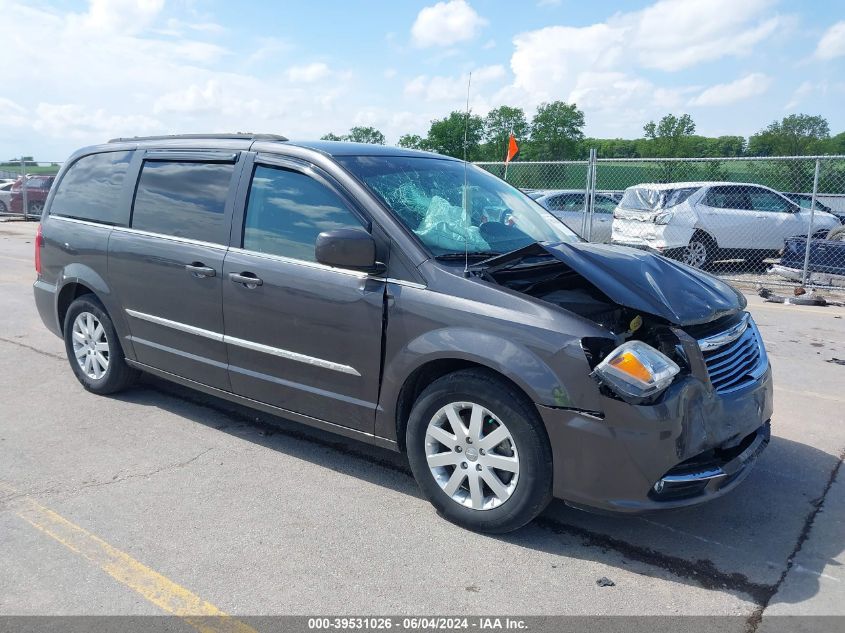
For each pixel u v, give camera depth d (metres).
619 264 3.53
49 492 3.89
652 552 3.35
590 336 3.12
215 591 3.00
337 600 2.95
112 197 5.11
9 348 6.91
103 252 5.03
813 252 10.84
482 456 3.41
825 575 3.16
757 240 12.84
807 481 4.10
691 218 12.62
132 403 5.33
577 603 2.94
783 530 3.55
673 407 3.06
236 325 4.25
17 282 10.84
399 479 4.12
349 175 3.89
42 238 5.62
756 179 12.98
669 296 3.37
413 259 3.58
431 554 3.31
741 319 3.69
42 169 24.61
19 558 3.24
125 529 3.50
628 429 3.04
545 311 3.22
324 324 3.83
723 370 3.39
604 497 3.13
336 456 4.43
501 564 3.23
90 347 5.43
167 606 2.90
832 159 10.62
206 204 4.46
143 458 4.36
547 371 3.14
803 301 9.77
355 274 3.73
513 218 4.35
